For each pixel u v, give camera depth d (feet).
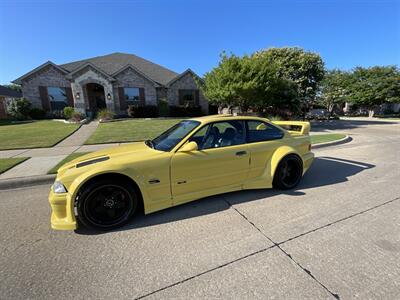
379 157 22.48
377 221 9.96
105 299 6.11
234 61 43.21
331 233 9.07
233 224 9.91
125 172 9.64
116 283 6.68
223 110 71.87
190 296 6.13
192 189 11.18
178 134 12.13
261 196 12.85
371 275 6.79
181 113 72.59
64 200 9.21
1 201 12.96
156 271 7.15
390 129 50.98
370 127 55.88
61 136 33.99
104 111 60.18
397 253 7.80
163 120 57.82
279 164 13.23
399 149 26.76
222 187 11.97
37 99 64.08
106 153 11.41
